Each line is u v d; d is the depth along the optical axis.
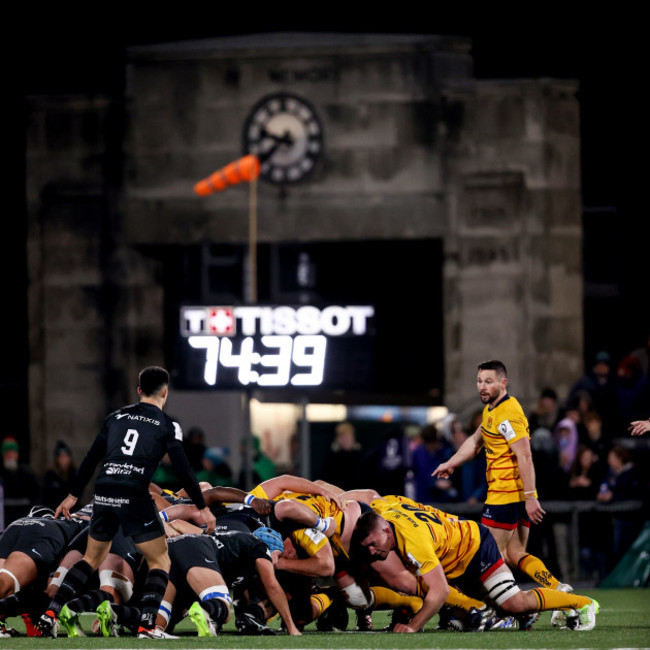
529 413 82.44
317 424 80.69
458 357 84.69
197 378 55.72
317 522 34.22
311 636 32.81
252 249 86.25
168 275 90.38
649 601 48.91
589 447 57.38
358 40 87.62
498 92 85.12
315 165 86.06
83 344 87.62
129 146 87.75
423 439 58.66
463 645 29.66
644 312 89.12
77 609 32.69
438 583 33.06
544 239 84.56
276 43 87.50
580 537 56.59
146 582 32.25
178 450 31.94
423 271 91.69
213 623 32.56
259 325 56.72
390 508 34.31
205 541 33.56
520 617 34.56
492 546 34.19
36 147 88.44
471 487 57.94
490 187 84.94
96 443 32.28
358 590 35.41
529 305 84.19
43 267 88.06
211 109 86.94
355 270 91.88
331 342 56.50
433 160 85.56
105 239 87.75
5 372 91.62
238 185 86.81
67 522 34.75
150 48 87.81
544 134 84.81
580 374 84.81
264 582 33.53
